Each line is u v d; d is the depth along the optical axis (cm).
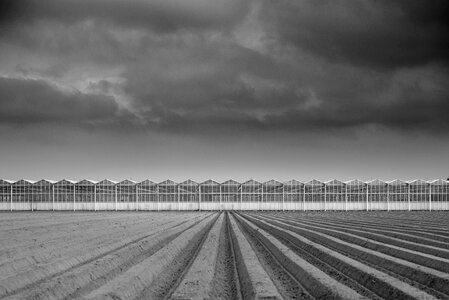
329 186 11838
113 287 2745
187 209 11862
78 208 11831
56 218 8544
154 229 6300
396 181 11856
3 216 9169
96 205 11850
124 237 5241
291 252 4103
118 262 3703
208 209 11844
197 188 11925
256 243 5053
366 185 11838
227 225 7156
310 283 2953
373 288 2845
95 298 2486
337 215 9838
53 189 11850
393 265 3431
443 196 11800
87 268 3256
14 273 3109
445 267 3322
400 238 5300
